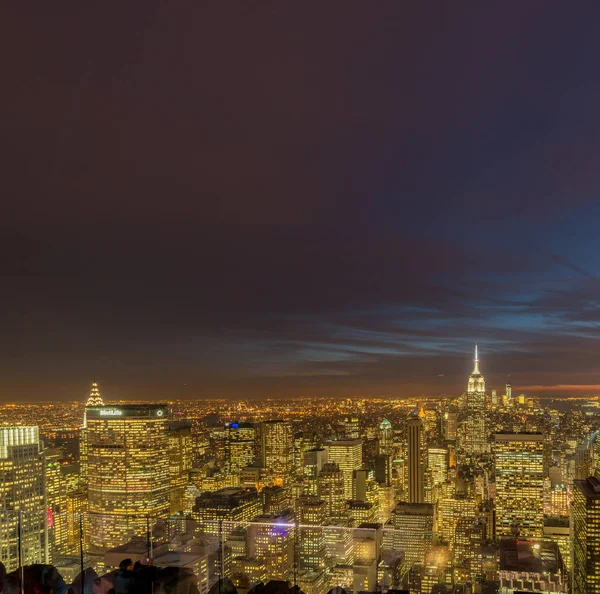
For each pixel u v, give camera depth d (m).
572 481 127.00
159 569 12.33
